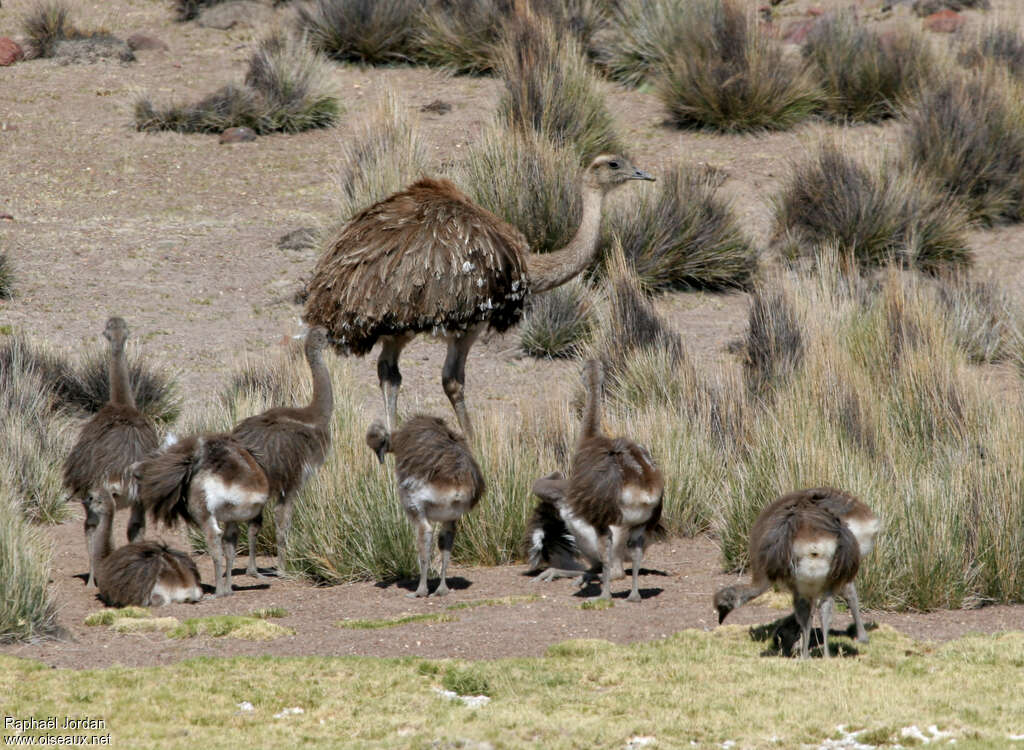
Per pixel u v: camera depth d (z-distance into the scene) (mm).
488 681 17484
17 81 62594
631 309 39000
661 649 19031
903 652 18969
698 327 42094
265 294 43875
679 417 32156
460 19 64312
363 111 60188
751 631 19969
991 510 24312
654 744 15164
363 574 25500
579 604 22297
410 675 17953
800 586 17875
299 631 20828
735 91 55312
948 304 41312
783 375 34719
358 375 39375
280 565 25406
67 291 43438
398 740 15352
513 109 52375
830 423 29375
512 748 15039
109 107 59969
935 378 32562
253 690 17297
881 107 57500
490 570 26109
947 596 22750
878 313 37469
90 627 21391
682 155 53188
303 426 24875
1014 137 51312
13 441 31750
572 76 53188
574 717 16109
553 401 32969
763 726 15648
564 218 44719
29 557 21594
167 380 37344
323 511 26141
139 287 44000
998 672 17859
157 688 17359
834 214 46500
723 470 29969
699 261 45219
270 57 60062
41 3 70750
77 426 35500
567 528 24516
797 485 25266
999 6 72688
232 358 39062
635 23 62531
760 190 50438
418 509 23000
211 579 25766
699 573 25172
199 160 55156
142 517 24953
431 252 30188
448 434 23000
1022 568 23281
